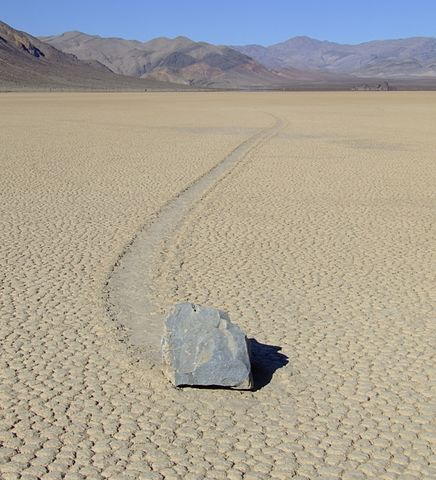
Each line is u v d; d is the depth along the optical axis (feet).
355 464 18.22
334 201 49.14
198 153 73.72
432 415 20.58
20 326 26.71
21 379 22.57
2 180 56.65
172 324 22.15
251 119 125.29
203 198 49.60
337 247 37.63
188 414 20.47
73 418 20.25
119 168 63.21
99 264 34.22
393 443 19.19
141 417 20.31
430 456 18.60
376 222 43.19
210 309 22.43
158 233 40.11
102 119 126.52
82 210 45.78
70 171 61.52
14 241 38.27
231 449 18.81
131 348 24.70
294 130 101.50
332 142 85.46
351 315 28.04
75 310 28.32
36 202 48.19
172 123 115.96
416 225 42.52
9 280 31.91
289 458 18.43
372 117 132.77
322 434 19.56
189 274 32.89
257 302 29.35
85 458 18.37
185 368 21.56
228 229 41.11
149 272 33.12
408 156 72.64
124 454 18.54
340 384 22.38
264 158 70.13
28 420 20.15
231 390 21.83
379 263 34.86
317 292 30.63
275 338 25.73
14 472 17.76
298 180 57.26
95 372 23.02
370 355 24.44
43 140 87.40
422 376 22.93
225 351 21.58
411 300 29.73
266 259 35.37
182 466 18.06
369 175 60.08
